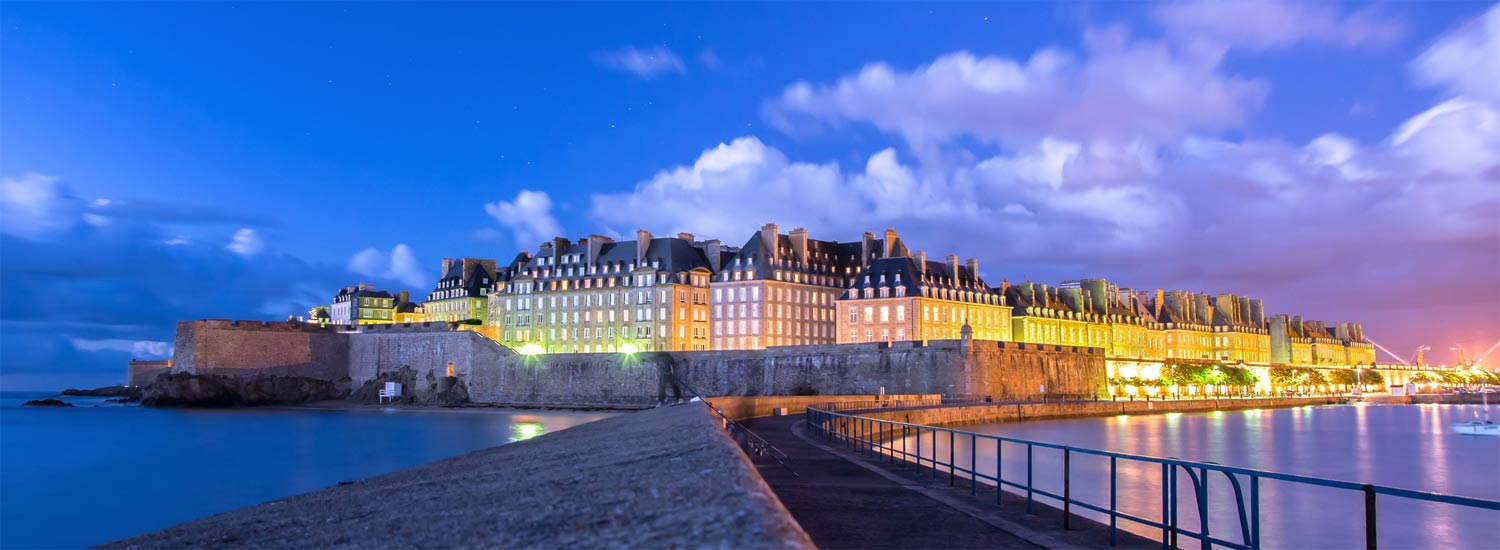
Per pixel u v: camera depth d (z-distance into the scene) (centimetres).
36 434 9281
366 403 12888
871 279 13000
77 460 7275
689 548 772
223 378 12619
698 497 1009
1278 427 10775
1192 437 8956
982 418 9344
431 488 2067
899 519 1914
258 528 1902
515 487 1658
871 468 2925
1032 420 10069
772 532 777
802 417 6406
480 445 8062
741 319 13488
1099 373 12494
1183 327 18750
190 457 7412
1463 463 7244
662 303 13600
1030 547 1631
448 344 12750
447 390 12544
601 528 991
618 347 14062
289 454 7556
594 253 14788
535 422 10056
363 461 7100
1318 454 7756
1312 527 3634
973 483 2258
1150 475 4994
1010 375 10694
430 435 8838
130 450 7888
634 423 3531
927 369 10194
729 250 14638
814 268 14325
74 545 4256
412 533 1364
